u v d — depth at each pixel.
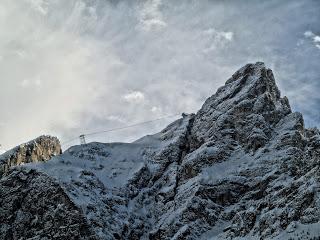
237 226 152.12
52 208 168.62
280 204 141.12
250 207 153.62
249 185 170.38
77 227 163.88
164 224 170.00
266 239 134.75
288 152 170.50
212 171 180.00
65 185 173.88
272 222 138.12
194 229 163.62
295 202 136.38
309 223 130.00
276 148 176.75
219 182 173.38
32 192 173.12
